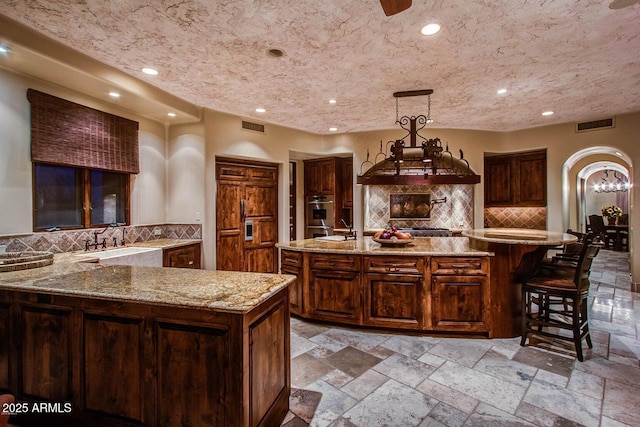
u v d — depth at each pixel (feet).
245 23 7.91
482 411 6.50
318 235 21.33
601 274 19.44
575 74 11.10
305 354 9.07
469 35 8.50
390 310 10.46
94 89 11.07
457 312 10.13
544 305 10.67
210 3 7.09
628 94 13.12
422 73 10.97
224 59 9.89
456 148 18.69
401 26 8.05
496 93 12.95
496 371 8.09
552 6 7.23
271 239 18.45
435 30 8.24
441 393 7.15
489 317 10.06
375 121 17.16
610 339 10.00
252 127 16.78
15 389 6.19
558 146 17.72
